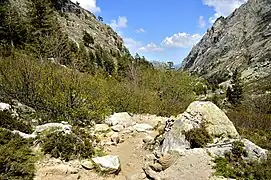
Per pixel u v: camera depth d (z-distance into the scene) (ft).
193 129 32.99
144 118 55.52
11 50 63.05
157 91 78.43
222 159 27.71
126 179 28.55
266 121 53.72
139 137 41.37
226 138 32.42
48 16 146.61
